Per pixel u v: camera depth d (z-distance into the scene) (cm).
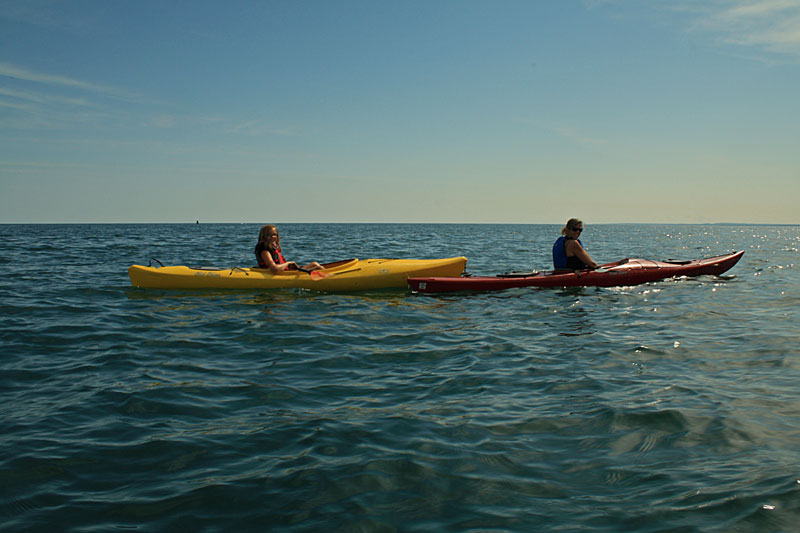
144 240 2627
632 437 287
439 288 809
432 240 2778
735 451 267
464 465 259
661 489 233
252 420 320
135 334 548
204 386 386
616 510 218
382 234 3912
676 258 1662
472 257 1586
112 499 230
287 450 277
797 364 418
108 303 719
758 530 201
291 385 389
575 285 848
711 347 477
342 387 385
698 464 255
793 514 210
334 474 251
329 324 598
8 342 509
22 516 216
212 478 248
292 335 546
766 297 753
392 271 839
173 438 293
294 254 1681
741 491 228
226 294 789
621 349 476
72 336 537
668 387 368
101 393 368
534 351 475
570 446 279
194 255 1590
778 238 3741
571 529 205
